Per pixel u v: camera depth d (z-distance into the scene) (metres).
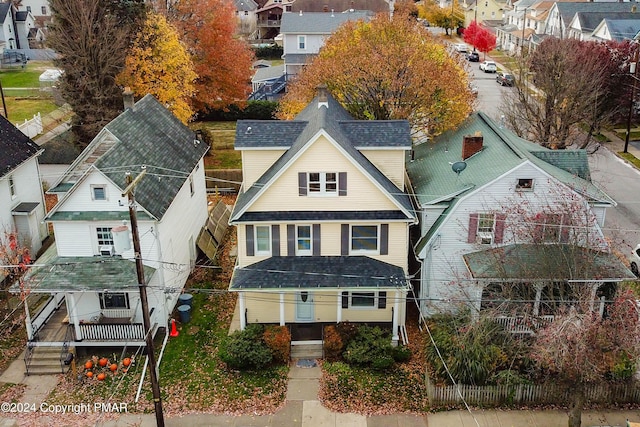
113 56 47.62
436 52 43.41
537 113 47.72
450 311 28.67
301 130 30.17
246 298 29.11
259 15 118.19
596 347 23.00
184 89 50.03
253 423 24.53
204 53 57.25
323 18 73.50
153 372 22.02
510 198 28.03
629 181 47.62
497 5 123.81
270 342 27.73
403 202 28.67
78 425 24.45
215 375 27.27
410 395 25.98
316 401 25.70
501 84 78.62
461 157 32.53
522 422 24.50
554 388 25.09
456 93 39.94
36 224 37.38
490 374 25.53
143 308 21.45
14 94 71.19
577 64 48.78
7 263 30.70
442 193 29.48
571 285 25.69
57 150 48.09
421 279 29.73
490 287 28.41
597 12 82.69
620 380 25.61
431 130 40.53
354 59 40.50
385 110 41.19
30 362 27.66
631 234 38.69
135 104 34.84
